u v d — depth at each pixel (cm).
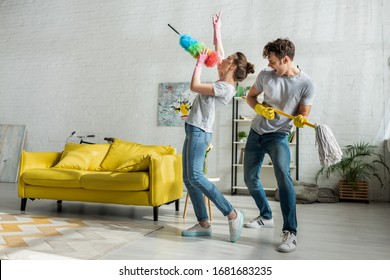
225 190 525
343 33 487
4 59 656
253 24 525
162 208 357
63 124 612
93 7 609
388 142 444
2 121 650
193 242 222
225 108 531
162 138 556
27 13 650
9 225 262
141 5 581
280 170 220
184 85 548
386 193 460
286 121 229
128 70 580
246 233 249
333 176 479
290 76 222
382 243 227
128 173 299
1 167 619
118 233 243
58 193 322
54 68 624
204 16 549
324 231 262
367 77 475
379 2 475
